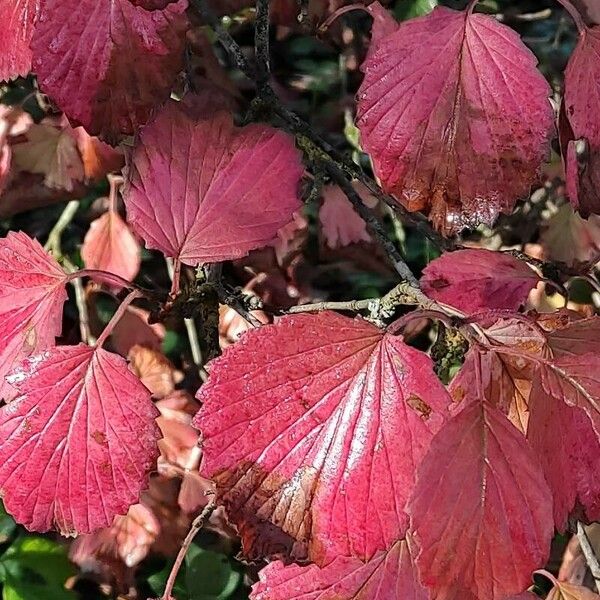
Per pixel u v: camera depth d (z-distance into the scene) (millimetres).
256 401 227
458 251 295
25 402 250
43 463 249
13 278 273
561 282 378
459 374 239
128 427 252
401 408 224
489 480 211
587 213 252
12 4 262
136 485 253
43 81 240
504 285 286
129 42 242
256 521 226
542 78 231
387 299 317
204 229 267
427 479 208
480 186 237
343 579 261
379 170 241
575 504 234
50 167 419
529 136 232
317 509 225
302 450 226
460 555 209
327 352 228
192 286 303
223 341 414
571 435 232
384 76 238
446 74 235
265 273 442
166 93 247
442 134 236
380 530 222
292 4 371
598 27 241
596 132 243
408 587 261
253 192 266
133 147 262
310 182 413
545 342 244
